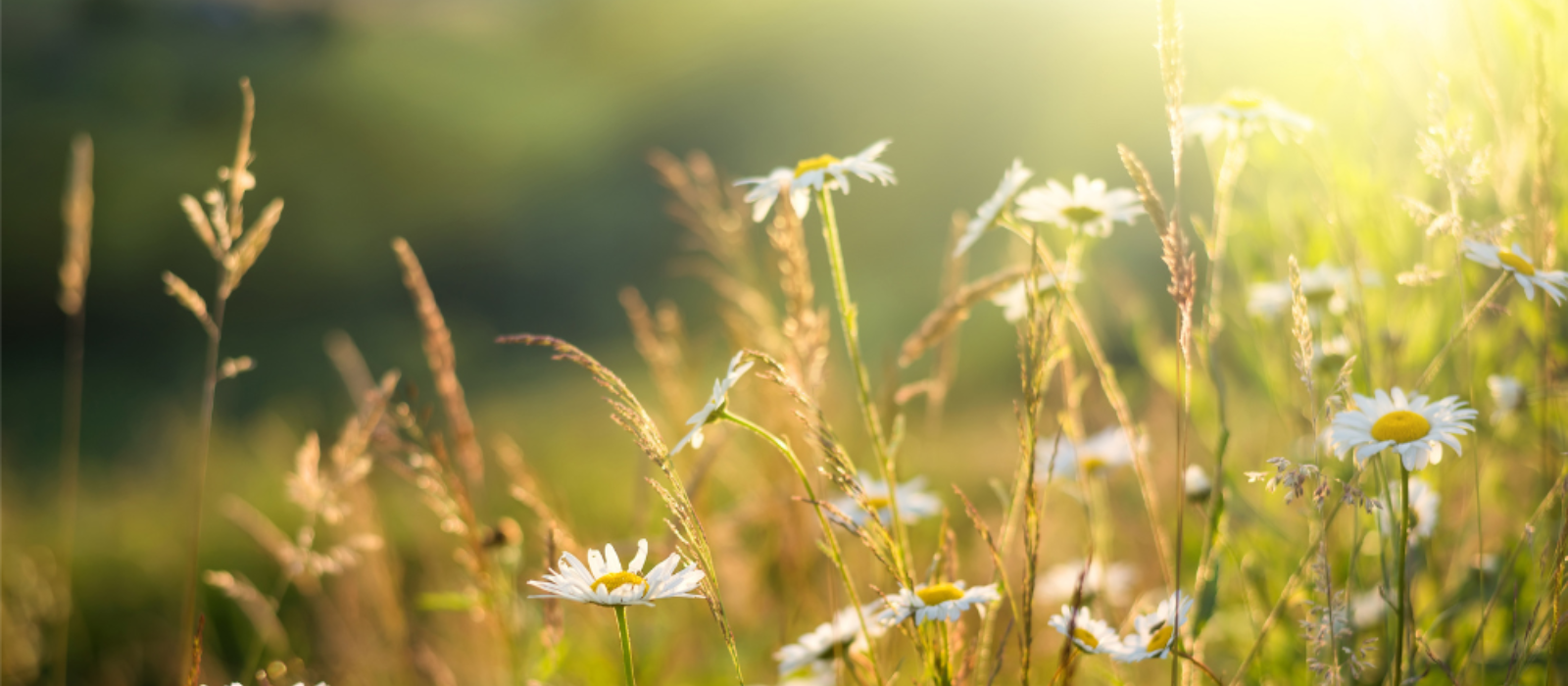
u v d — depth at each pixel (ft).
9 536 6.66
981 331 13.30
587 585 2.26
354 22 34.55
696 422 2.33
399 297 30.83
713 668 3.28
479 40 36.83
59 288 26.25
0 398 18.78
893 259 24.72
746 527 3.67
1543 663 2.55
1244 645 2.78
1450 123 2.60
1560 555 2.29
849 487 2.33
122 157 27.63
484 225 32.30
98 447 13.43
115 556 6.19
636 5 36.76
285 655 3.11
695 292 24.08
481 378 19.20
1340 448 2.28
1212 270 2.57
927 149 27.58
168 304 27.12
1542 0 2.55
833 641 2.57
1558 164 2.73
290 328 26.89
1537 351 2.77
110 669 4.99
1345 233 2.81
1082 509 3.23
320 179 30.60
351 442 2.87
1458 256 2.42
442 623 3.87
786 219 2.77
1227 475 2.81
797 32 34.35
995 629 3.05
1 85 27.91
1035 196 2.60
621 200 33.63
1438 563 2.87
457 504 2.85
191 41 31.71
